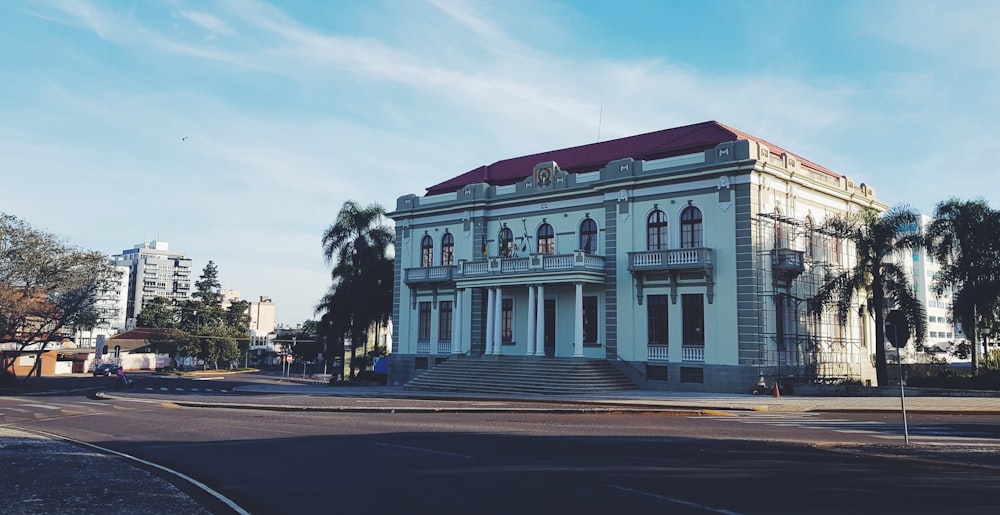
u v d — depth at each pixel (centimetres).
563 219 4091
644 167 3706
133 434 1889
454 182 4956
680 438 1645
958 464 1230
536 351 3934
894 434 1722
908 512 891
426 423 2077
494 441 1617
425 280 4584
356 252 5391
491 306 4150
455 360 4212
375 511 929
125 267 14725
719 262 3397
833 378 3541
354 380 5191
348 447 1548
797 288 3578
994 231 3494
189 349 8169
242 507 962
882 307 3272
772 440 1593
